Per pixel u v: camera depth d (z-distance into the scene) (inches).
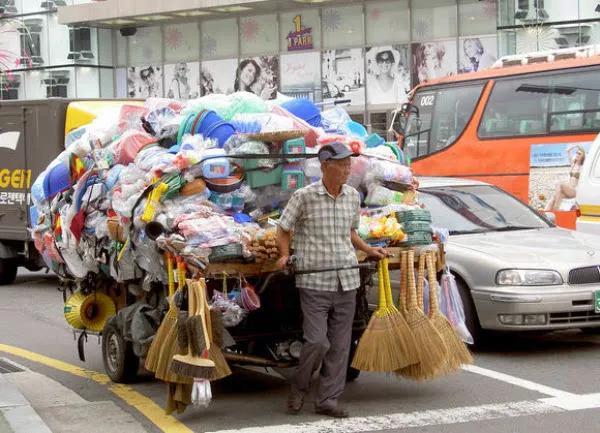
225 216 340.8
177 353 329.1
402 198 376.8
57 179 421.7
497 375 406.9
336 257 331.3
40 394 390.3
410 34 1437.0
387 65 1459.2
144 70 1668.3
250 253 330.3
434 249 360.8
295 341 356.2
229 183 344.8
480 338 457.7
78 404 369.7
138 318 373.7
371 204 372.2
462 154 811.4
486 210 523.5
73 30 1638.8
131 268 372.8
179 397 332.5
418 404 357.7
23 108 729.6
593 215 572.7
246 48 1579.7
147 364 339.9
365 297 378.0
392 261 353.7
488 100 794.2
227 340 326.3
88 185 393.7
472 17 1384.1
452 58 1403.8
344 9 1488.7
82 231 397.1
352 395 374.9
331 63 1508.4
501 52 1337.4
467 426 324.5
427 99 844.0
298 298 365.4
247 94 378.0
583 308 441.7
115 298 428.5
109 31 1685.5
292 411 344.8
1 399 356.8
